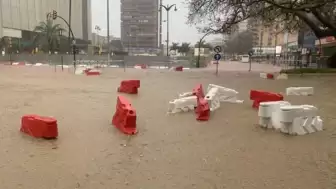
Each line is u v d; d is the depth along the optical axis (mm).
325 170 4613
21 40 79938
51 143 5734
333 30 25234
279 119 6781
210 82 18484
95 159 4969
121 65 44406
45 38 71750
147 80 19797
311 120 6715
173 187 4027
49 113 8453
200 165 4777
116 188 3982
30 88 14406
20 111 8703
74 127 6910
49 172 4441
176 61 45156
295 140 6062
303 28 30609
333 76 23375
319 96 12281
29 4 83750
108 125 7141
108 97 11594
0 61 48125
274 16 26500
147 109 9141
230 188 4016
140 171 4527
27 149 5375
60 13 93312
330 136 6332
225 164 4824
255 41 111625
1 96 11641
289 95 12523
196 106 8938
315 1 22906
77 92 13047
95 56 46469
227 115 8297
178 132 6594
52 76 22469
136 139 6070
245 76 24219
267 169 4641
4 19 73938
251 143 5875
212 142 5922
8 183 4074
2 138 5988
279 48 66188
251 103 10211
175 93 13031
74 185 4051
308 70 25094
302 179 4301
